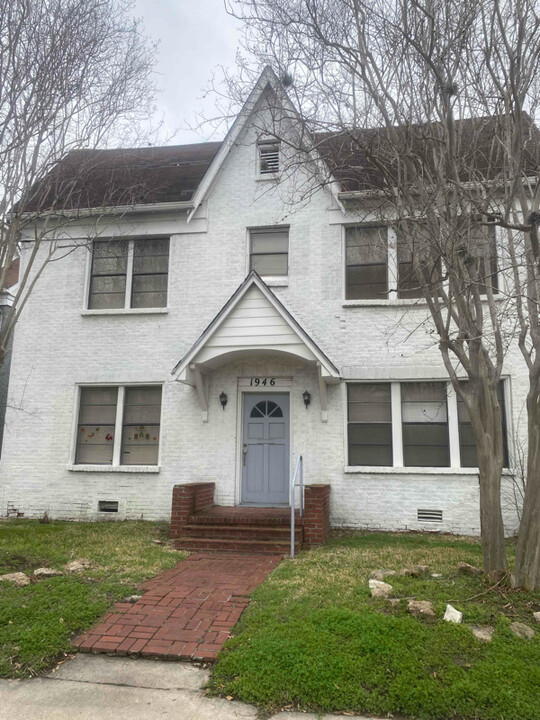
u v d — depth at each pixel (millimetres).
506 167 7027
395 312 10789
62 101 8469
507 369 10102
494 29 6281
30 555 7512
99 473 11242
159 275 11984
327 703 3902
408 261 10125
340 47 6641
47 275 12125
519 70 5898
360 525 10273
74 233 12164
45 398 11672
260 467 10938
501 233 8547
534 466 5789
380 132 7133
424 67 6594
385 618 4852
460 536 9695
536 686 3953
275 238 11727
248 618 5207
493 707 3766
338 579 6328
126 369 11516
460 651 4426
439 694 3875
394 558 7449
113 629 5082
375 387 10836
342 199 11109
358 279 11211
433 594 5617
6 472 11484
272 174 11805
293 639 4609
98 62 9500
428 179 7027
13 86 8078
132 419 11555
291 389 10945
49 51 8250
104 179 12367
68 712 3832
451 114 6219
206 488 10352
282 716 3820
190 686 4211
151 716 3799
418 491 10219
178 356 11391
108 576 6613
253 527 8906
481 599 5484
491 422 6336
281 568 7066
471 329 6355
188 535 8969
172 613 5438
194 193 11734
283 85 7328
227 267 11578
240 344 10086
